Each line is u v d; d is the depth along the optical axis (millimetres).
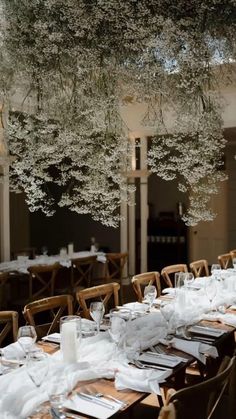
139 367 2193
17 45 2979
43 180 3830
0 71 3176
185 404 1629
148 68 2783
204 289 3914
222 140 3529
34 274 5355
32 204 3705
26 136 3289
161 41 2586
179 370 2184
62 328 2238
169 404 1553
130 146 3631
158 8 2633
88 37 2770
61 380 1967
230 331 2854
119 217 3686
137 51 2840
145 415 2854
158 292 4477
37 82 3135
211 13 2639
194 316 3053
